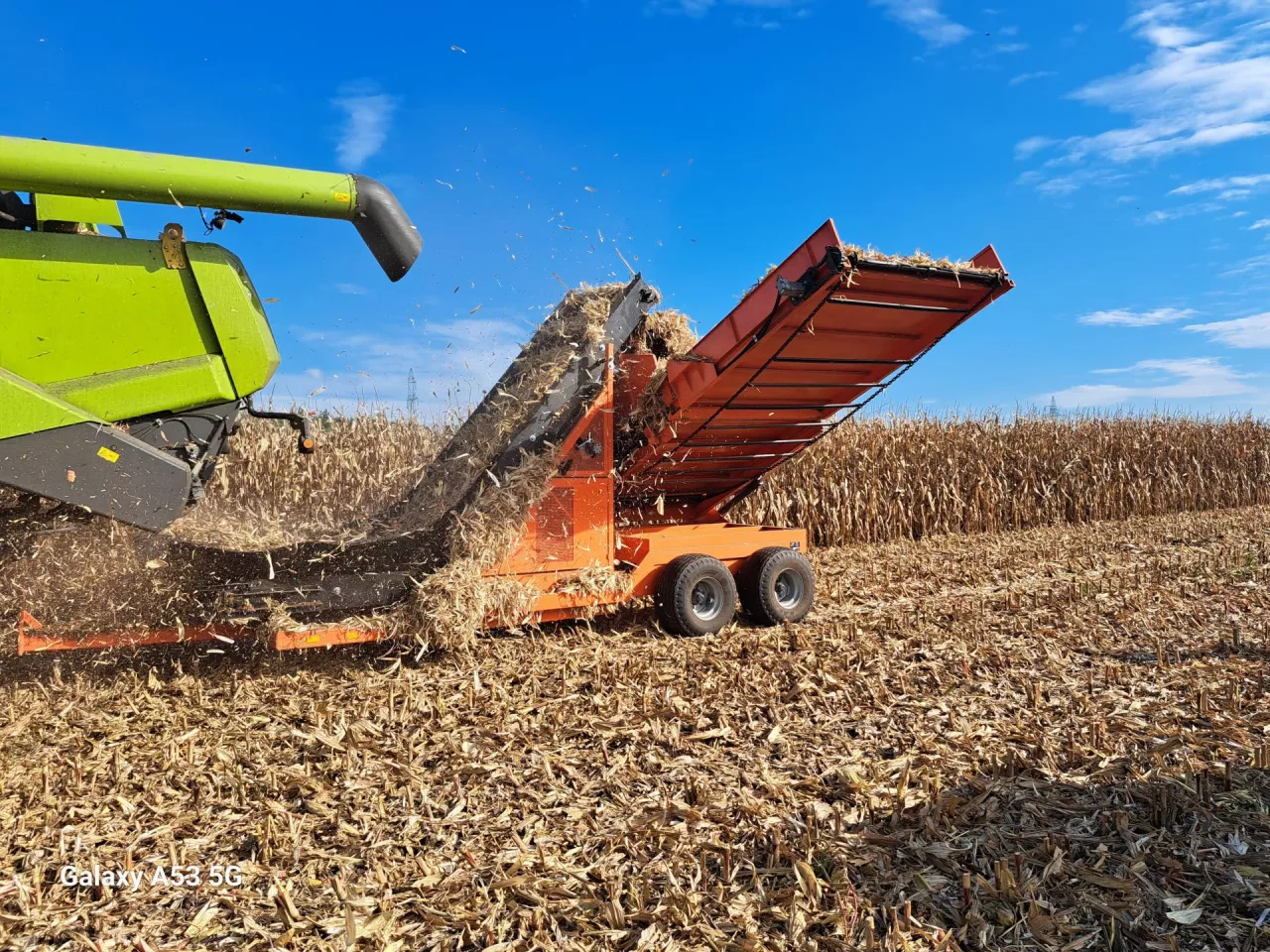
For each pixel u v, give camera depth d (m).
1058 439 16.36
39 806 3.73
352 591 5.77
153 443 4.88
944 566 10.66
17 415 4.36
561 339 6.84
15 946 2.71
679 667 5.91
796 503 12.86
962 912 2.77
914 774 3.86
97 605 5.41
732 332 6.42
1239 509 18.83
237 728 4.72
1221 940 2.64
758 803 3.60
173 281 4.82
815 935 2.66
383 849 3.29
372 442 10.75
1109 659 5.95
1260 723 4.51
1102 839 3.22
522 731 4.57
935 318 6.82
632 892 2.85
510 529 6.11
